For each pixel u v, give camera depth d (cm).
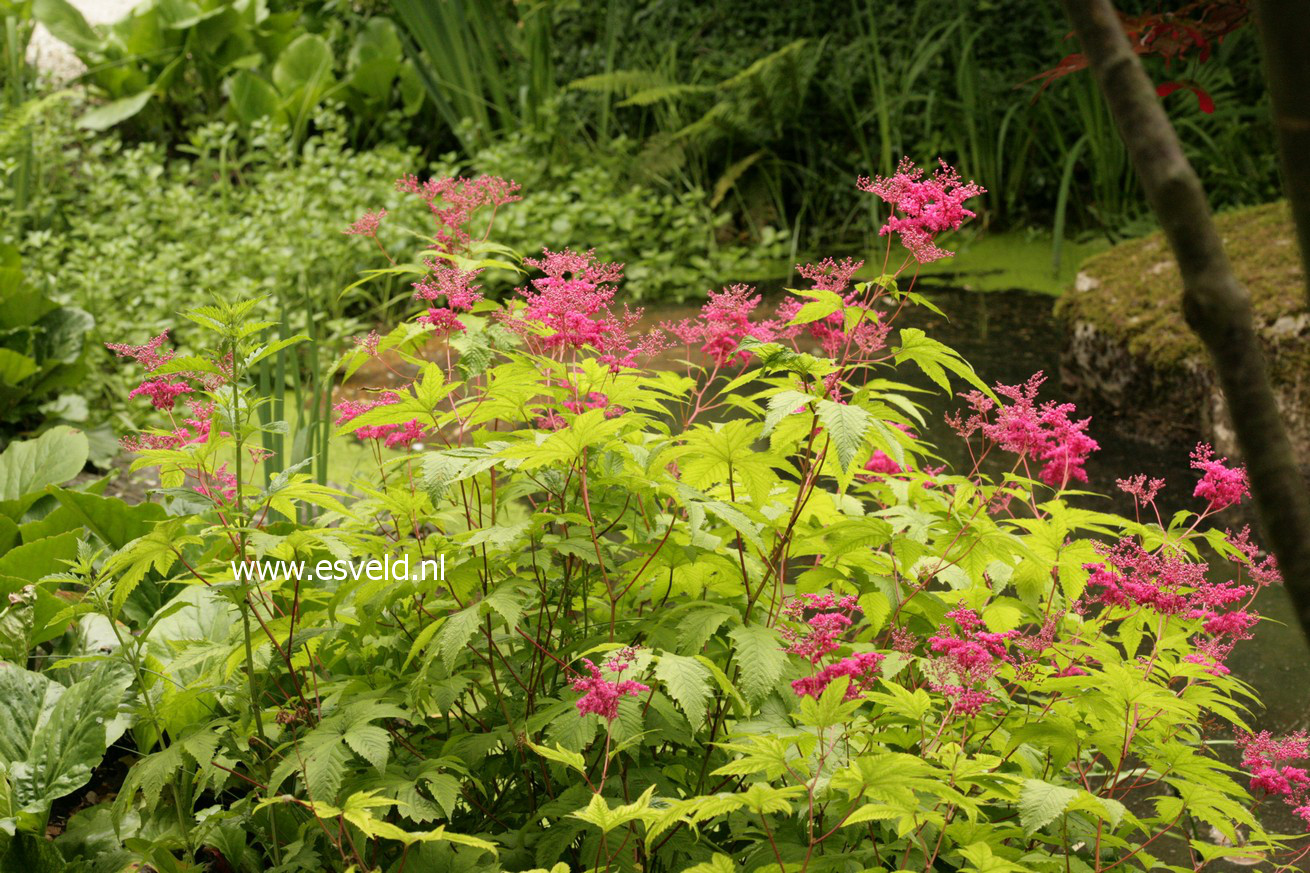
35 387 482
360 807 150
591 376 195
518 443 184
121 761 270
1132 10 746
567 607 202
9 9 843
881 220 758
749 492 187
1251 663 323
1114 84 71
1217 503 206
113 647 268
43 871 205
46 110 813
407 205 658
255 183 802
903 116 804
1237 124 749
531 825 186
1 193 665
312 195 702
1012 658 204
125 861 212
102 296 559
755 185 803
